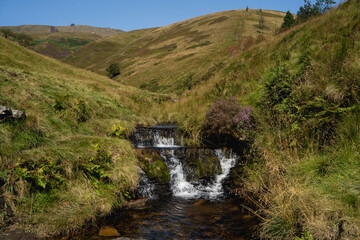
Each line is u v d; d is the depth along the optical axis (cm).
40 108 643
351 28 795
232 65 1644
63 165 442
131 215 427
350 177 313
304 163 397
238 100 852
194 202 502
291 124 497
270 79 668
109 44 11762
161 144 866
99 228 372
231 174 608
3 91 620
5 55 1962
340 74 498
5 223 332
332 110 433
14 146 443
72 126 677
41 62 2362
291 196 313
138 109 1286
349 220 254
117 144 570
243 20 6931
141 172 559
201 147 688
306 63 678
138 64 6044
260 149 540
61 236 341
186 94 1808
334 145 401
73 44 16412
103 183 466
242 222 394
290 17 2880
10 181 372
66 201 397
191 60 4434
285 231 303
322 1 1962
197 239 343
